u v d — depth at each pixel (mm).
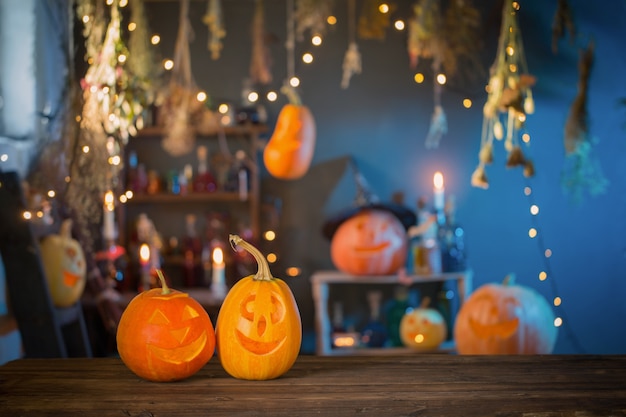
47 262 3096
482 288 3426
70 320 3125
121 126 2699
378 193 4234
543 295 4141
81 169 2572
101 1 2602
